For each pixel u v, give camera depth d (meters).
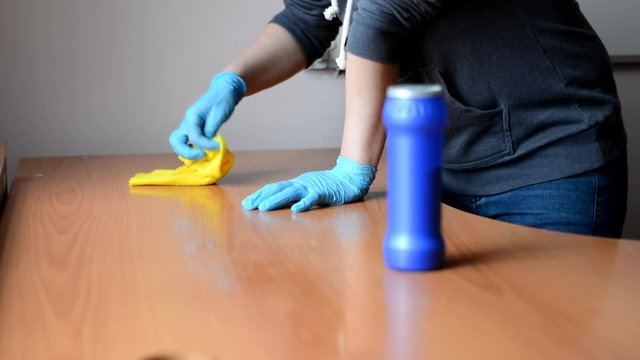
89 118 2.20
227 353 0.75
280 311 0.86
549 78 1.38
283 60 1.70
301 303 0.89
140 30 2.19
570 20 1.42
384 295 0.91
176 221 1.29
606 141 1.42
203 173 1.58
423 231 0.99
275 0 2.25
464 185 1.51
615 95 1.48
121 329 0.82
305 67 1.76
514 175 1.45
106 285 0.97
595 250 1.08
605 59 1.46
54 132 2.18
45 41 2.14
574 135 1.40
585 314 0.84
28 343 0.78
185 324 0.83
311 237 1.18
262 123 2.29
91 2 2.15
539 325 0.81
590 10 2.38
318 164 1.84
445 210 1.33
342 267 1.02
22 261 1.08
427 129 0.96
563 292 0.91
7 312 0.88
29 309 0.88
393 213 1.00
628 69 2.46
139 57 2.20
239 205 1.41
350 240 1.16
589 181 1.41
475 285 0.94
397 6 1.26
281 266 1.03
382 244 1.10
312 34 1.72
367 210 1.35
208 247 1.13
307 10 1.69
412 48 1.45
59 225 1.28
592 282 0.95
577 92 1.39
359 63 1.34
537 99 1.39
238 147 2.29
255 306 0.88
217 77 1.66
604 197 1.43
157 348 0.77
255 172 1.75
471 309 0.86
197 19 2.21
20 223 1.29
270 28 1.72
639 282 0.94
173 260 1.07
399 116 0.96
